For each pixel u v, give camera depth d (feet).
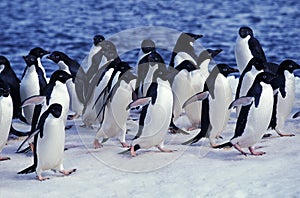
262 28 152.05
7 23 166.40
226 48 127.44
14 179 37.09
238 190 33.65
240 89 45.47
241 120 39.47
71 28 158.51
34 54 50.60
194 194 33.58
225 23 160.86
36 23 166.40
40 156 36.40
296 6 187.11
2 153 43.14
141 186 35.14
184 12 181.57
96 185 35.53
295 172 35.99
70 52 128.36
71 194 34.22
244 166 37.60
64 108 41.70
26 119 49.57
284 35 141.28
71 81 49.98
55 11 186.91
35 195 34.14
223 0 202.80
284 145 41.93
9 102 40.93
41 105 41.22
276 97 43.11
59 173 38.09
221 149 41.98
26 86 48.11
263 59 50.19
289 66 43.60
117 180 36.22
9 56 122.42
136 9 189.16
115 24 164.14
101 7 193.98
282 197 32.48
